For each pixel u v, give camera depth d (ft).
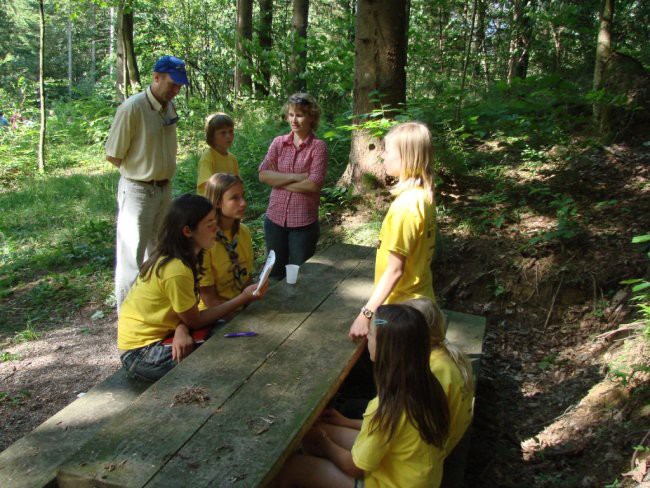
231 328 9.18
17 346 14.67
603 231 15.97
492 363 13.79
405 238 8.14
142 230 14.40
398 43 19.12
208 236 9.11
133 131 13.62
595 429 10.68
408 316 6.47
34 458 7.45
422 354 6.47
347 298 10.57
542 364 13.44
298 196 13.55
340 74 32.22
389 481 6.73
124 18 39.19
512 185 18.98
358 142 19.48
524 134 21.65
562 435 10.89
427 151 8.25
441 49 40.47
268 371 7.84
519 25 37.52
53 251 20.77
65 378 13.05
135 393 9.02
